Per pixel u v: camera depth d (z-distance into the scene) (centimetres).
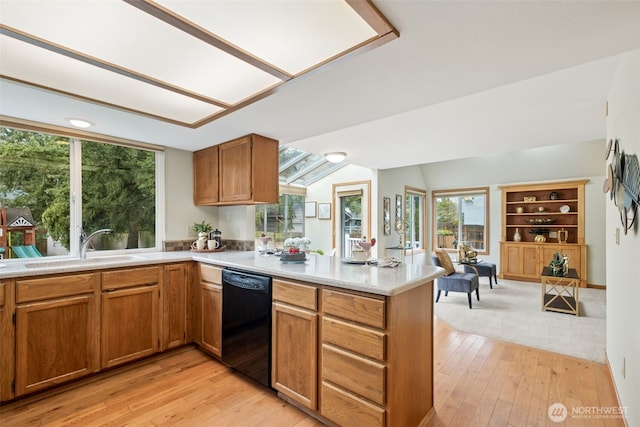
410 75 173
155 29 130
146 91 194
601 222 581
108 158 305
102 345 236
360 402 164
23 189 259
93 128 274
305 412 197
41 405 204
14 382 200
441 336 330
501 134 367
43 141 268
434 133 361
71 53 149
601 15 121
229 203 320
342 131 356
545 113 294
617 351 214
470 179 730
